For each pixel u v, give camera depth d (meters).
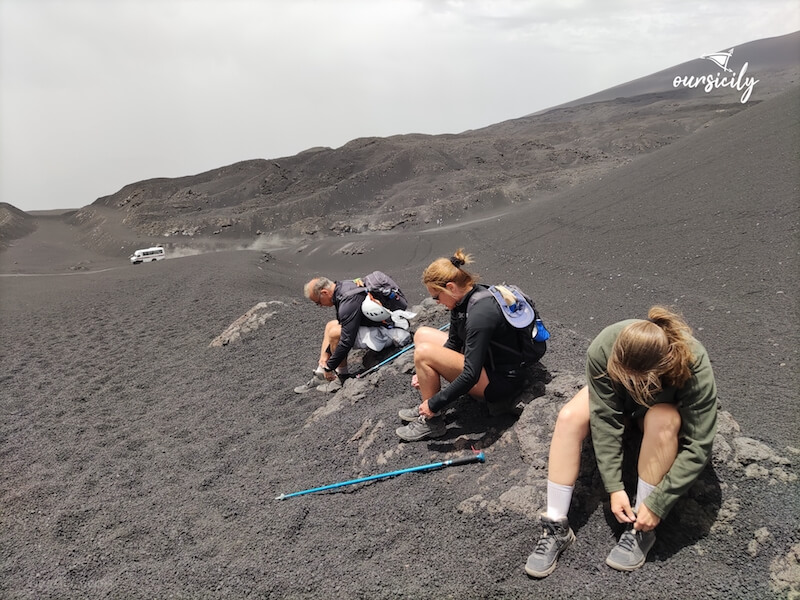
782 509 2.67
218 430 5.80
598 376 2.67
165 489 4.59
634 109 114.00
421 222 52.19
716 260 11.02
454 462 3.60
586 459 3.12
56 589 3.43
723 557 2.60
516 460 3.45
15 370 10.12
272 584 3.08
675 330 2.49
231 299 15.24
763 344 6.21
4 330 14.91
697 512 2.73
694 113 88.50
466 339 3.32
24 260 53.75
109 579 3.42
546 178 59.72
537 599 2.61
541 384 3.84
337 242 42.34
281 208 58.97
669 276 11.07
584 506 2.96
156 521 4.03
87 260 52.97
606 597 2.53
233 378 7.64
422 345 3.66
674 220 15.21
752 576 2.49
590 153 75.00
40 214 83.81
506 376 3.52
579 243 18.06
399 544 3.19
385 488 3.66
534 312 3.46
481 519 3.12
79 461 5.50
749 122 19.66
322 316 9.82
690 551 2.65
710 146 20.12
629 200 20.00
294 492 3.98
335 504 3.69
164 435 5.96
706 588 2.47
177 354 9.75
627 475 2.91
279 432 5.28
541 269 16.64
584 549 2.78
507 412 3.86
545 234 21.77
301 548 3.35
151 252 45.25
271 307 10.18
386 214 54.53
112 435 6.20
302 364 7.64
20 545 4.05
